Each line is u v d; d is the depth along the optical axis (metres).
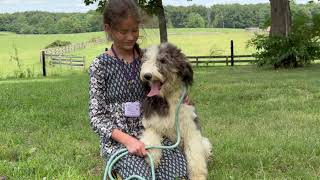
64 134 4.21
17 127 4.62
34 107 5.84
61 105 5.98
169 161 2.40
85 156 3.47
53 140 3.98
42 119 5.02
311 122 4.52
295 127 4.29
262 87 7.41
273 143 3.62
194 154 2.44
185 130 2.44
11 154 3.59
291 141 3.67
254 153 3.37
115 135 2.33
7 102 6.33
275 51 12.87
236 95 6.47
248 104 5.70
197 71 12.46
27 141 4.05
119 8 2.26
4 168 3.14
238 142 3.69
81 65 17.62
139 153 2.30
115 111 2.43
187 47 27.20
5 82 10.77
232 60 15.83
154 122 2.38
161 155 2.39
